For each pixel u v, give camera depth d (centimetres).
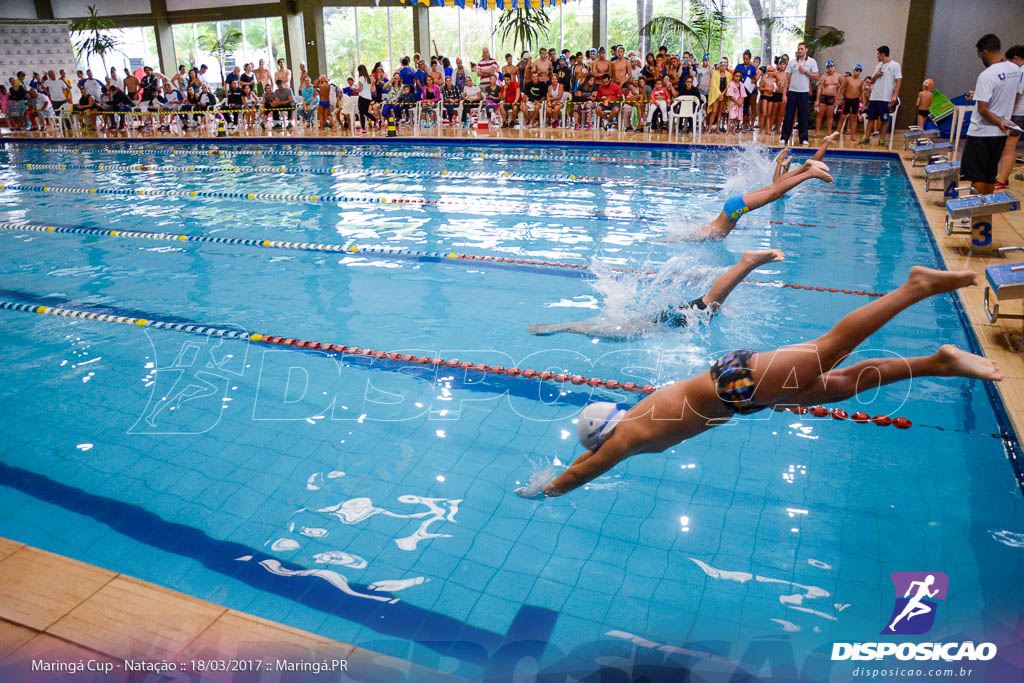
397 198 723
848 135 1160
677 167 891
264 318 387
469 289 426
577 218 611
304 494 234
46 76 1573
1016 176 727
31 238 580
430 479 241
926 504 222
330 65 1803
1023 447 236
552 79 1280
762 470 243
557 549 206
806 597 185
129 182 863
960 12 1255
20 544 187
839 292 405
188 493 234
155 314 396
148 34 1900
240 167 973
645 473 243
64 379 317
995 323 337
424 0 1160
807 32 1349
